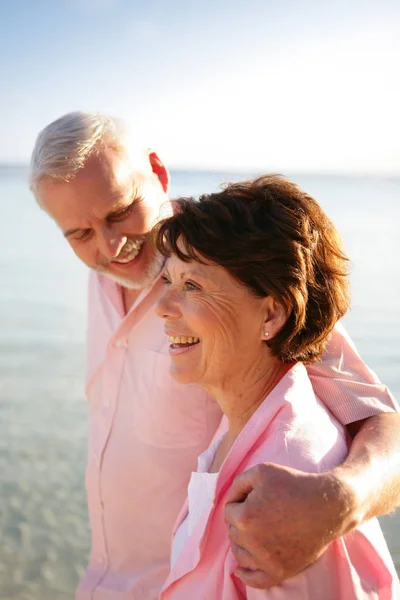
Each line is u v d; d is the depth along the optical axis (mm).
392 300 11672
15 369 8875
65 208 2107
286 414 1281
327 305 1378
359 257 16062
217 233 1306
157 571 2182
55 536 5094
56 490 5770
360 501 1099
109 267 2197
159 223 1467
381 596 1190
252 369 1399
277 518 1043
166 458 2127
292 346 1383
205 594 1284
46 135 2113
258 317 1356
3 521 5293
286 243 1306
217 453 1624
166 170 2359
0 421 7164
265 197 1348
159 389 2105
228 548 1266
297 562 1062
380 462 1233
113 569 2264
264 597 1103
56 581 4570
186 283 1394
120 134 2158
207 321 1353
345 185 48531
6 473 6047
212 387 1457
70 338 10344
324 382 1530
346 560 1131
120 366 2199
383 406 1488
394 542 4398
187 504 1675
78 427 7039
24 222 23875
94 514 2303
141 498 2180
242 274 1317
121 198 2086
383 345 9000
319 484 1074
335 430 1358
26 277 14867
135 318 2178
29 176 2191
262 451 1260
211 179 1469
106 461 2227
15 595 4434
